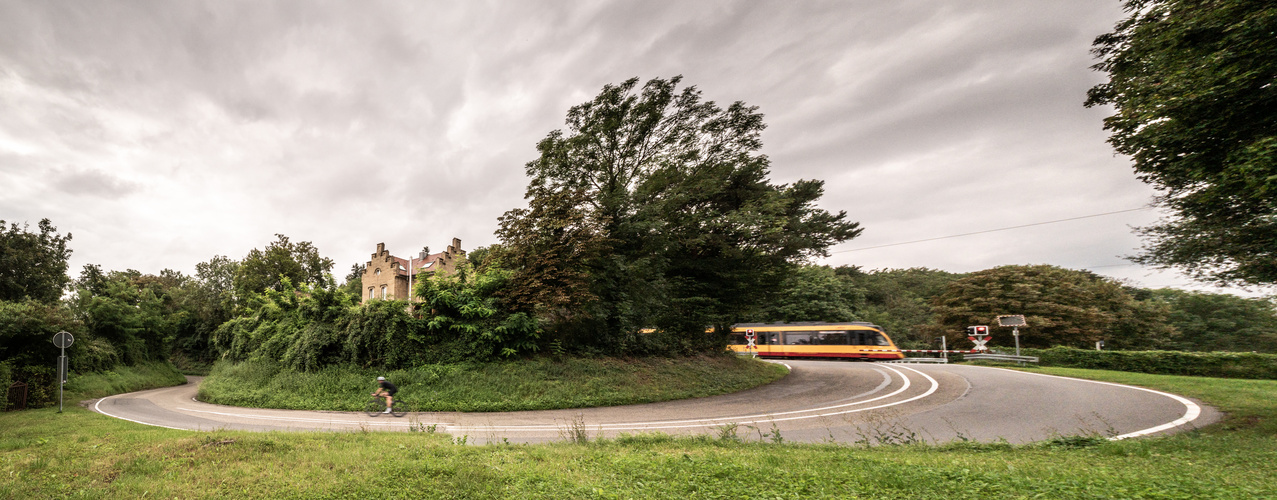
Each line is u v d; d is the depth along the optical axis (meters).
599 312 20.34
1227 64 7.38
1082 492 4.60
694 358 22.97
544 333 20.44
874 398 15.97
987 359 28.56
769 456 7.05
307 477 6.35
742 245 22.94
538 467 6.59
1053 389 15.99
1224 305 46.50
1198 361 21.48
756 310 28.70
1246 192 8.20
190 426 13.01
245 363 22.89
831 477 5.56
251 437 8.70
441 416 14.90
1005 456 7.23
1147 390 15.08
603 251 20.44
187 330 46.56
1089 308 36.81
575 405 16.28
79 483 6.15
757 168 24.95
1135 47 9.38
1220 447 7.57
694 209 23.89
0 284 32.25
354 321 20.11
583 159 22.59
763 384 20.98
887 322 54.28
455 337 19.88
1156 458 6.70
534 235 19.95
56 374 19.89
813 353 35.09
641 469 6.32
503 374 18.11
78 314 29.31
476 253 35.03
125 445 8.48
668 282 22.72
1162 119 8.43
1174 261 11.28
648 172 22.19
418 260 59.03
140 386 28.56
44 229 36.19
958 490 4.90
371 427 12.81
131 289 34.31
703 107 22.34
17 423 12.65
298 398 18.05
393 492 5.64
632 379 18.67
